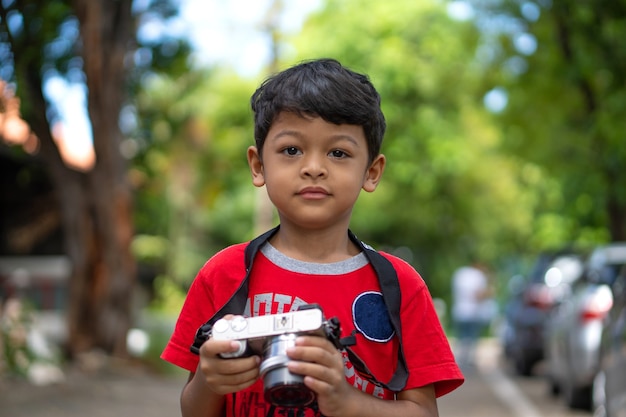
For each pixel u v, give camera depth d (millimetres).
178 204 26812
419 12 24766
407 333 2303
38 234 19109
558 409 9609
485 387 12047
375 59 24641
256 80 28344
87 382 9898
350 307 2264
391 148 26078
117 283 11781
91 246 11727
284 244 2336
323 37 25000
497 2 13867
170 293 29703
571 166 14742
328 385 1931
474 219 31016
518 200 30453
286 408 2121
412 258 33062
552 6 12492
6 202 19016
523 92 14750
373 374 2252
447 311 32969
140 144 13312
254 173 2416
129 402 8766
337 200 2225
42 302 17438
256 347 1986
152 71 12430
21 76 10727
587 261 10641
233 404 2275
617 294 6348
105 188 11586
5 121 11219
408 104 25766
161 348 15297
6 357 9477
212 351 1973
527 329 13016
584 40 12445
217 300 2330
